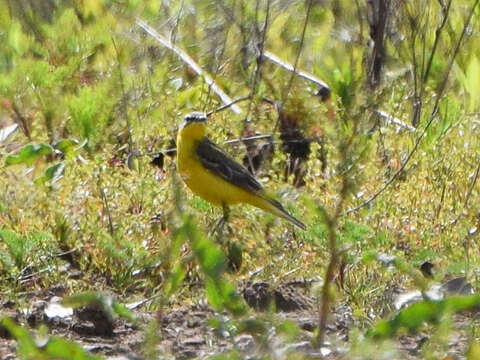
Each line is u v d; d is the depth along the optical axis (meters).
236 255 11.09
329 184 12.02
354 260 10.24
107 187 11.70
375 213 11.72
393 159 13.43
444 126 14.67
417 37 17.03
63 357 7.29
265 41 16.91
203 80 15.79
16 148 14.34
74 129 14.51
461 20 17.34
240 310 7.76
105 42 16.55
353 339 8.03
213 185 12.64
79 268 11.02
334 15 17.31
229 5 17.23
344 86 14.88
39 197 11.52
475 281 10.42
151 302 10.15
